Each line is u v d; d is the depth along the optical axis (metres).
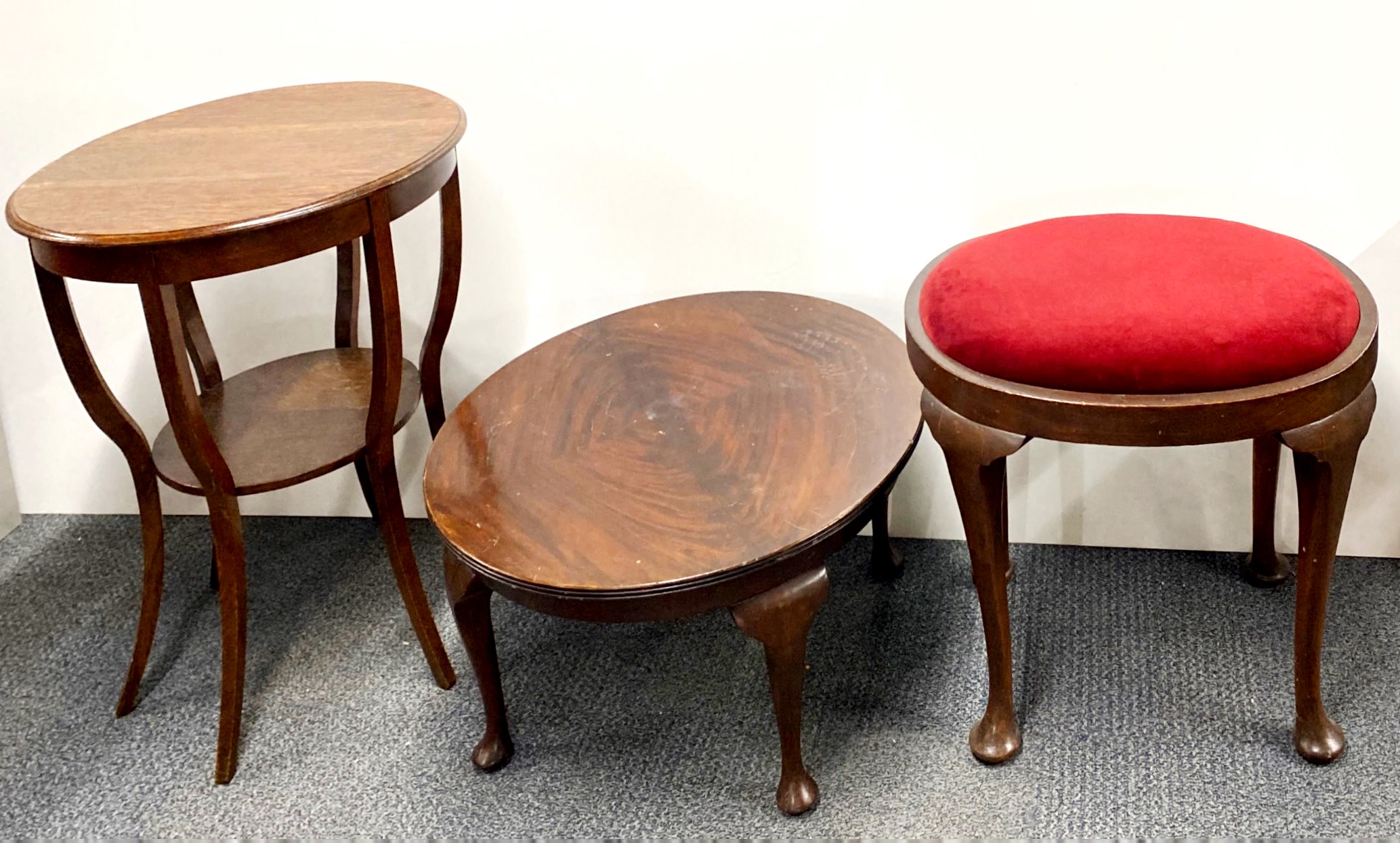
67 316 1.44
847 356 1.56
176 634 1.86
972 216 1.67
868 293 1.76
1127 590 1.75
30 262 1.93
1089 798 1.42
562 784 1.53
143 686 1.76
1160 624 1.68
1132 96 1.55
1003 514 1.54
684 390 1.52
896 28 1.57
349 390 1.70
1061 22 1.53
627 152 1.72
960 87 1.59
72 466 2.12
